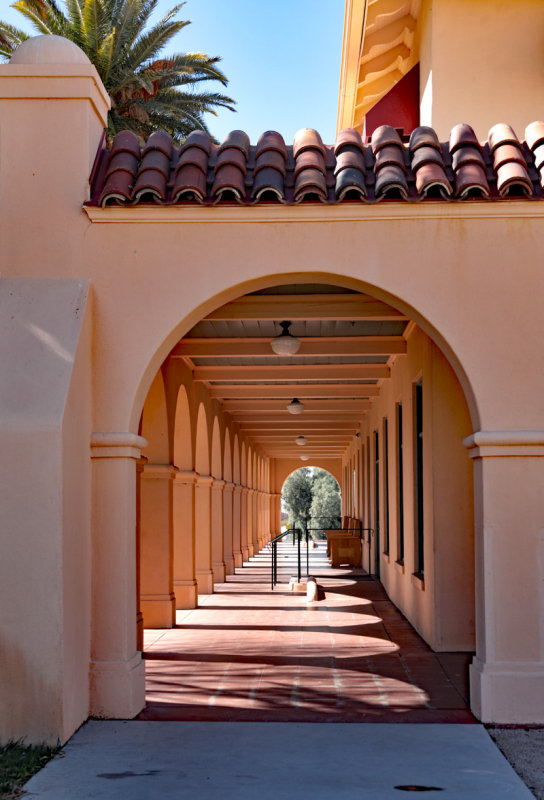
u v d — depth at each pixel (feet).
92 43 50.11
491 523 20.89
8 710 18.53
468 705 21.98
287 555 87.92
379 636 32.68
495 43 32.14
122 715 20.70
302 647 30.35
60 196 22.20
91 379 21.61
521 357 21.45
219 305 23.11
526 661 20.52
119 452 21.34
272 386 50.98
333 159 23.22
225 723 20.30
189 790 15.80
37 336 20.47
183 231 22.03
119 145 23.44
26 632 18.62
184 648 30.35
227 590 50.52
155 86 55.01
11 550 18.78
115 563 21.15
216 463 56.18
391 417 43.78
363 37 36.17
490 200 21.45
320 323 34.73
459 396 29.43
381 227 21.88
